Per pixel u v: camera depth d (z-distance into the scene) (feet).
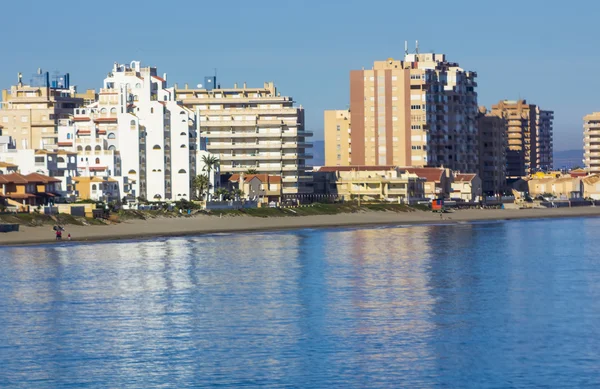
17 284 427.74
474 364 286.87
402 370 281.33
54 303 379.76
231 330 329.11
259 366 285.64
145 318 349.82
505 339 316.60
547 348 304.30
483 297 392.06
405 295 397.39
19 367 284.82
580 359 291.38
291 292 404.98
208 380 272.72
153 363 288.92
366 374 277.85
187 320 345.92
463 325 336.70
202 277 450.71
